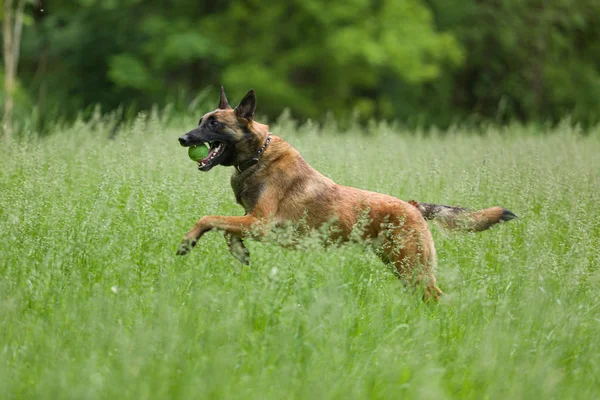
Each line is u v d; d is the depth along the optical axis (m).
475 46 50.28
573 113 50.72
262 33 41.69
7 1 30.42
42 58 43.94
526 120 51.56
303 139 18.33
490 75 51.31
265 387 6.82
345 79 43.97
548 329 8.61
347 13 40.31
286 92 40.16
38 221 10.73
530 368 7.59
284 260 9.30
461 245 11.18
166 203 12.63
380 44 40.62
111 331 7.60
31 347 7.45
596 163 17.38
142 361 6.82
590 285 10.12
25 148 14.64
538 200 13.70
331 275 8.82
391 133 22.20
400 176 14.59
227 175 13.96
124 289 8.80
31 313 8.45
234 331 7.64
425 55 45.12
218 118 10.73
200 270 9.32
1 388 6.46
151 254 9.97
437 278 10.34
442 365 7.87
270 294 8.46
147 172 13.71
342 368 7.25
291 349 7.56
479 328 8.47
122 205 12.36
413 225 10.41
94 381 6.61
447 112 49.91
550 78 52.09
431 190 14.12
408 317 8.97
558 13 50.78
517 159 16.62
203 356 7.23
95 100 41.94
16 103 32.50
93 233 10.38
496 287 9.88
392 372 7.28
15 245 10.00
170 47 37.94
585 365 8.05
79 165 14.43
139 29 40.31
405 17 42.38
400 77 44.47
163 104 39.12
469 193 13.26
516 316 8.80
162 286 8.82
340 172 14.52
